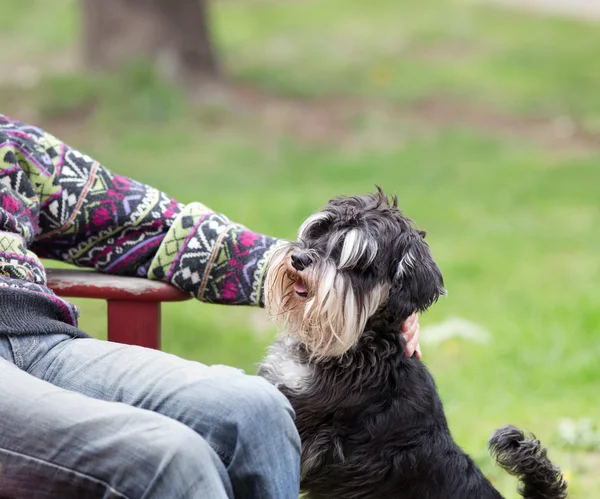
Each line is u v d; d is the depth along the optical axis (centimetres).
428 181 1736
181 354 950
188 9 2203
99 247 490
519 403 825
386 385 508
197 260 486
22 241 439
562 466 672
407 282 512
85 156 489
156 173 1758
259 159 1880
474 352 962
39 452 368
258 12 3088
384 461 495
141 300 483
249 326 1066
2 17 2936
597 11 3216
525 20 3012
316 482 512
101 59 2183
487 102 2242
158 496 354
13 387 380
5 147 461
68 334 430
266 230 1345
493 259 1287
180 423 367
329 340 505
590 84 2412
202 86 2184
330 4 3164
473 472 511
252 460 375
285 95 2252
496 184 1720
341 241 525
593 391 857
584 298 1116
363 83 2350
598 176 1786
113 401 399
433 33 2791
